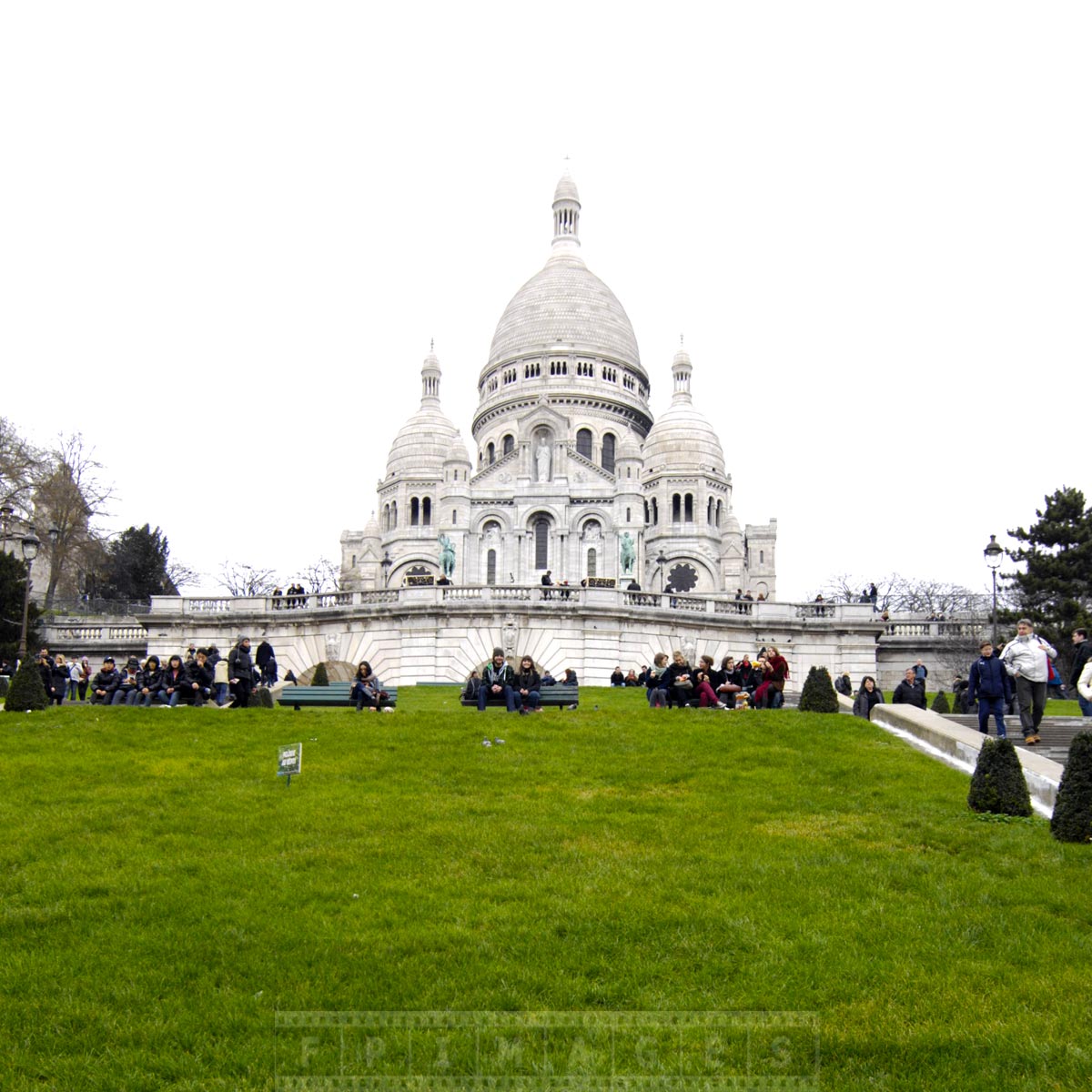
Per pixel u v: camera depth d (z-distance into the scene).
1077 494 68.44
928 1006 14.20
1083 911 17.19
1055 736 31.03
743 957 15.68
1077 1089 12.31
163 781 25.22
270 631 59.12
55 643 65.56
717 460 132.62
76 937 16.22
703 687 35.59
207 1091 12.40
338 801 23.33
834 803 23.50
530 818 22.08
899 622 62.84
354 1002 14.30
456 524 118.81
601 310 147.50
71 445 90.81
